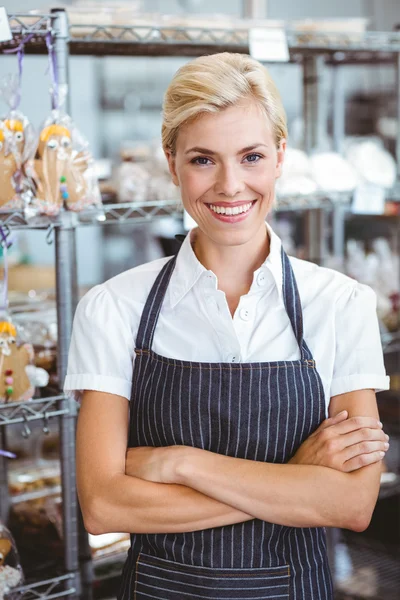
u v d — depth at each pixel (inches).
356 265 125.9
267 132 56.7
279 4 207.5
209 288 60.7
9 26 75.7
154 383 60.7
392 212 119.0
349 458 57.2
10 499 92.7
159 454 57.8
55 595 79.7
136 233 197.0
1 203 76.0
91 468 59.1
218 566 58.5
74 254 81.1
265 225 63.2
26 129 77.5
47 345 86.3
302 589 59.9
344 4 222.4
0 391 77.3
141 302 63.4
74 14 85.2
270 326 61.1
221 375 59.2
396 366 131.9
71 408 79.9
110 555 88.7
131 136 202.5
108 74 198.1
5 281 80.5
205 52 99.5
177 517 56.5
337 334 61.1
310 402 59.6
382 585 115.6
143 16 91.5
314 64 116.1
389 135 159.2
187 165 57.2
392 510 130.0
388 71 203.0
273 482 55.9
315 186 102.2
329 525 56.6
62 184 77.2
